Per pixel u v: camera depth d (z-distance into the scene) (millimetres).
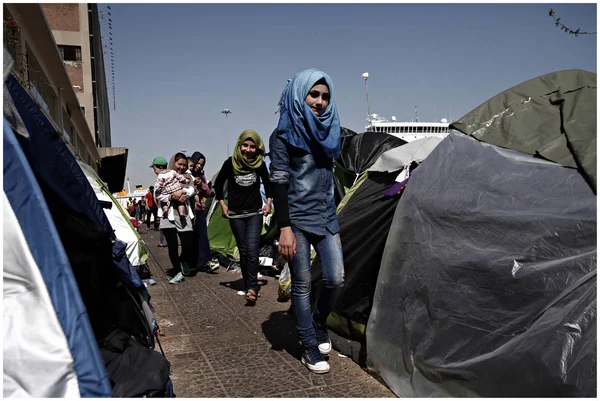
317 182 3184
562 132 2949
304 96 3098
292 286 3295
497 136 3191
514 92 3412
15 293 1789
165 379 2566
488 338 2512
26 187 1822
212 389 2969
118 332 2799
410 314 2982
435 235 3012
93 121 26828
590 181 2527
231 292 5824
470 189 2969
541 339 2234
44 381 1733
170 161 6965
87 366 1756
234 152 5215
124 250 3113
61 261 1804
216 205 8797
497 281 2580
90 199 3213
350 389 2975
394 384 2928
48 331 1768
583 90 3123
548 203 2617
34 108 2826
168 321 4551
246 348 3727
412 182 3373
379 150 6258
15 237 1784
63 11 26297
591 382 2029
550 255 2480
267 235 6922
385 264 3291
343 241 3877
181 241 6867
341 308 3684
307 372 3234
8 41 5461
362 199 4043
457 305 2713
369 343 3217
